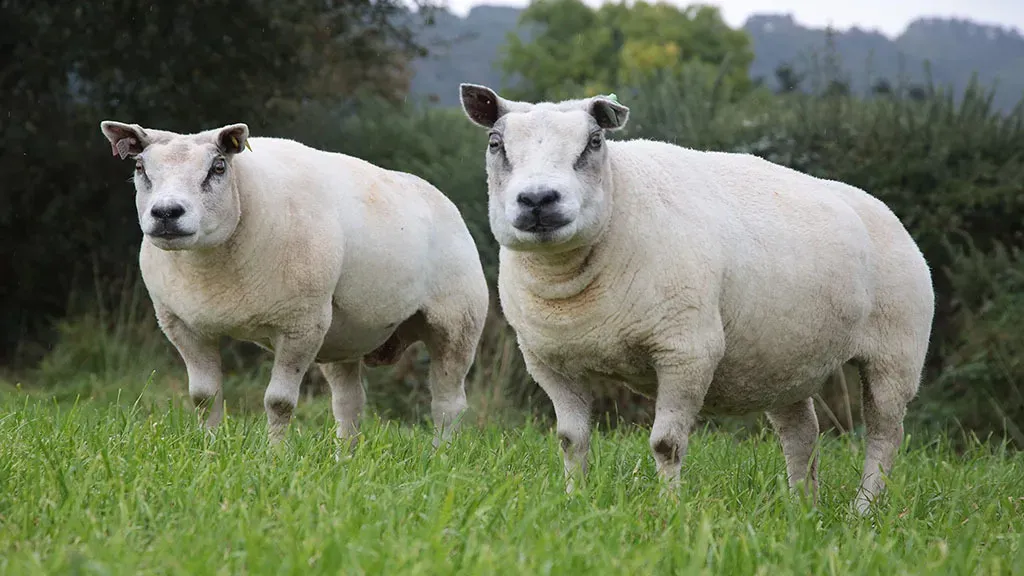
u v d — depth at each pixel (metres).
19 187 20.81
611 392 18.75
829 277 9.65
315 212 10.55
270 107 21.53
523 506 7.35
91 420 10.36
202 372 10.68
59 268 22.00
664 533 7.00
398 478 8.29
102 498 7.32
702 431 13.91
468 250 12.36
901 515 8.67
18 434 9.16
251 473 7.84
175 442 8.95
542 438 11.59
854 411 18.56
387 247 11.26
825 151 21.58
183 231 9.52
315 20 22.19
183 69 20.77
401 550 6.09
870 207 10.53
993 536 8.02
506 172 8.32
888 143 21.44
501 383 18.09
